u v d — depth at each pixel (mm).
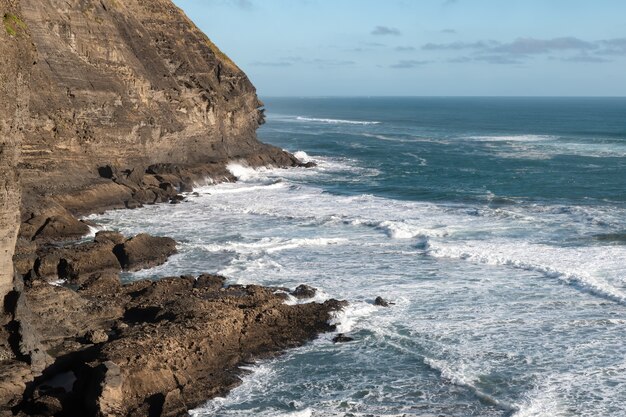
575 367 29031
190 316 31562
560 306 35812
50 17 58531
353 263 43500
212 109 80625
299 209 60219
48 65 57125
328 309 34469
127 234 50250
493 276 40719
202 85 79812
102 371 25328
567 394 26859
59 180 55969
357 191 71062
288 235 50688
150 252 43344
